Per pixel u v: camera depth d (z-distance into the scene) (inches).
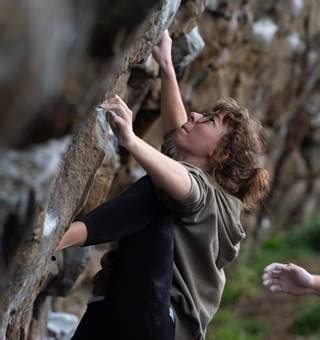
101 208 236.1
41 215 189.2
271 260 938.1
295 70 689.6
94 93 160.4
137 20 159.0
